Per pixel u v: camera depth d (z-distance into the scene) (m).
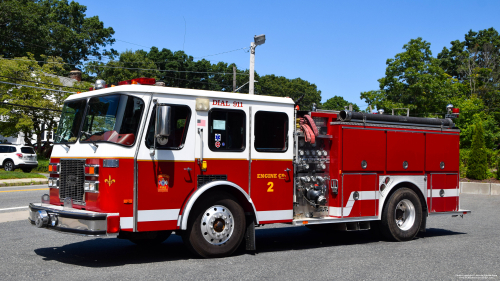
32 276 5.70
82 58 63.00
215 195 6.91
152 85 6.86
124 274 5.85
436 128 9.64
